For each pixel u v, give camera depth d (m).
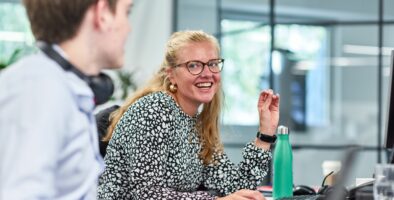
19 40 7.54
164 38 7.68
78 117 1.19
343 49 9.54
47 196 1.08
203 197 2.16
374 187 1.74
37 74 1.14
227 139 7.55
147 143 2.20
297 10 8.59
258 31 7.98
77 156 1.19
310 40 9.23
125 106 2.41
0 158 1.08
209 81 2.40
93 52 1.26
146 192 2.17
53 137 1.10
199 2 7.90
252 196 2.13
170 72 2.42
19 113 1.09
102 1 1.25
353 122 10.05
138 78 7.53
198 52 2.39
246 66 7.98
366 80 9.89
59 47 1.25
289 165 2.32
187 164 2.36
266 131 2.51
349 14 9.05
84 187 1.22
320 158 8.06
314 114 9.65
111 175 2.25
